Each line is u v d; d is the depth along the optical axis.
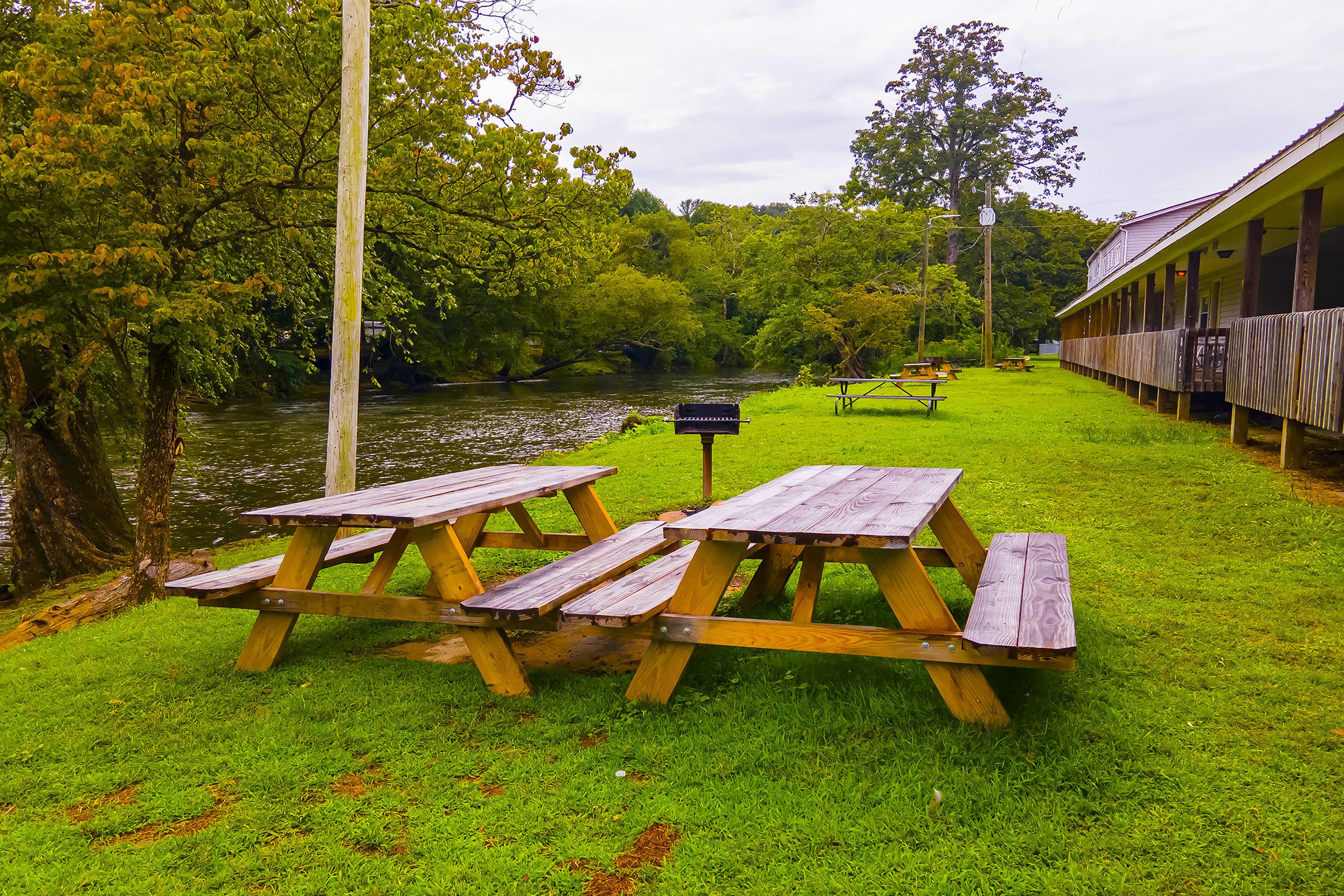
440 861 2.22
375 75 7.46
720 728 2.92
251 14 6.91
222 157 7.20
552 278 10.52
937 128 58.25
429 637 4.17
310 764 2.78
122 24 6.51
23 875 2.23
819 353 42.69
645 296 55.97
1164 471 7.93
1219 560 5.02
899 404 17.44
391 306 10.91
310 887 2.13
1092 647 3.53
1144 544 5.44
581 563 3.78
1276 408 8.24
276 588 3.68
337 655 3.88
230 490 13.34
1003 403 16.86
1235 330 9.80
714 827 2.33
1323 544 5.25
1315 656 3.45
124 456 11.71
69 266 6.05
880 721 2.87
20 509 10.15
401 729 3.03
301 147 7.84
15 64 8.17
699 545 3.08
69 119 6.07
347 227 6.54
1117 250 31.05
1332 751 2.63
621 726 2.97
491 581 5.21
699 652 3.64
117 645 4.32
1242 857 2.11
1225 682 3.19
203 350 9.96
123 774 2.79
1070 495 7.01
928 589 2.83
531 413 25.97
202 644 4.22
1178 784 2.46
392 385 43.09
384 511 3.25
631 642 4.05
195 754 2.92
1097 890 2.01
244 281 9.84
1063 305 62.91
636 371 60.50
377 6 8.11
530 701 3.22
